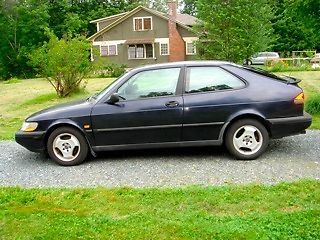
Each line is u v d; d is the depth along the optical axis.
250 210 4.36
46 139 6.66
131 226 4.00
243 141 6.40
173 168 6.13
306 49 48.81
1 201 4.91
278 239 3.64
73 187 5.41
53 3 52.09
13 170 6.49
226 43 29.73
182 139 6.45
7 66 46.28
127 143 6.51
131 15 42.59
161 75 6.56
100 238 3.78
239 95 6.36
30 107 15.23
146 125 6.41
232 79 6.48
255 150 6.40
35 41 47.50
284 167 5.93
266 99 6.34
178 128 6.39
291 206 4.42
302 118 6.40
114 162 6.62
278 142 7.37
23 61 45.62
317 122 9.05
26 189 5.33
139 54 43.19
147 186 5.36
